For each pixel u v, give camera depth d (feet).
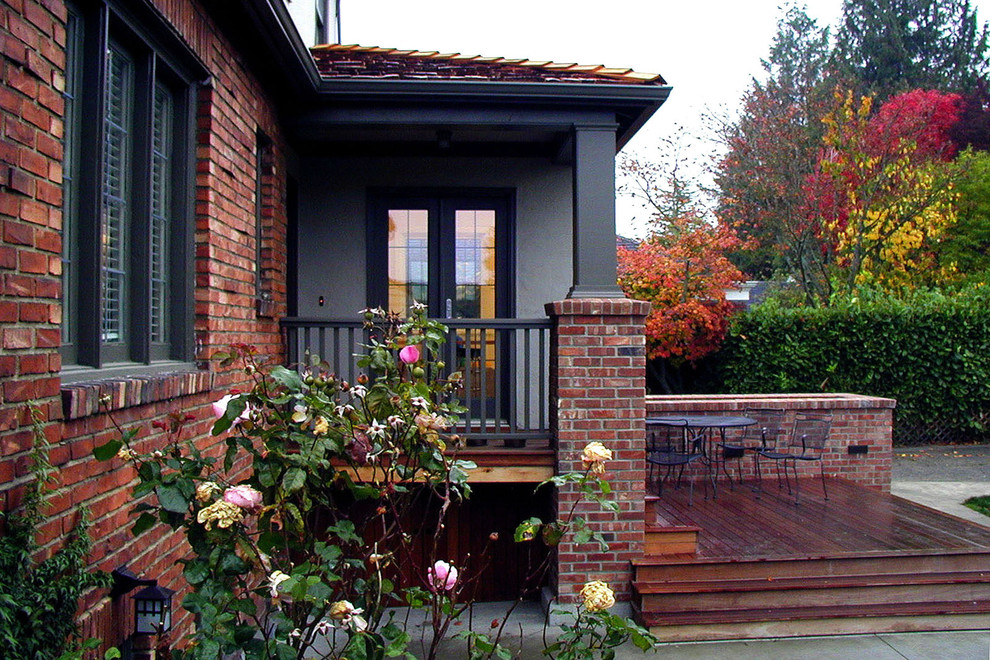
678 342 45.73
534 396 25.49
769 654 17.37
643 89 19.60
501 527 22.82
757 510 24.97
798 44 109.19
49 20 8.89
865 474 30.60
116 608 10.14
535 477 19.81
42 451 8.18
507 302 25.61
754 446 30.04
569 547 19.15
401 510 10.25
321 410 8.95
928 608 18.89
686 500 26.50
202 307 14.55
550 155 25.50
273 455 8.64
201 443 14.05
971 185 60.90
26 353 8.20
